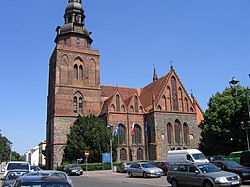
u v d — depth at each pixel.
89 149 57.84
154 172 34.41
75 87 68.56
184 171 21.89
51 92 71.38
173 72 70.25
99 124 60.94
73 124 66.00
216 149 56.53
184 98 69.88
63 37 71.44
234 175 19.83
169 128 65.75
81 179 35.75
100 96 71.31
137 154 64.69
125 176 39.00
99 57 73.38
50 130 69.00
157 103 65.81
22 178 9.36
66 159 60.97
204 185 19.97
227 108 53.62
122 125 65.00
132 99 67.69
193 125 68.69
